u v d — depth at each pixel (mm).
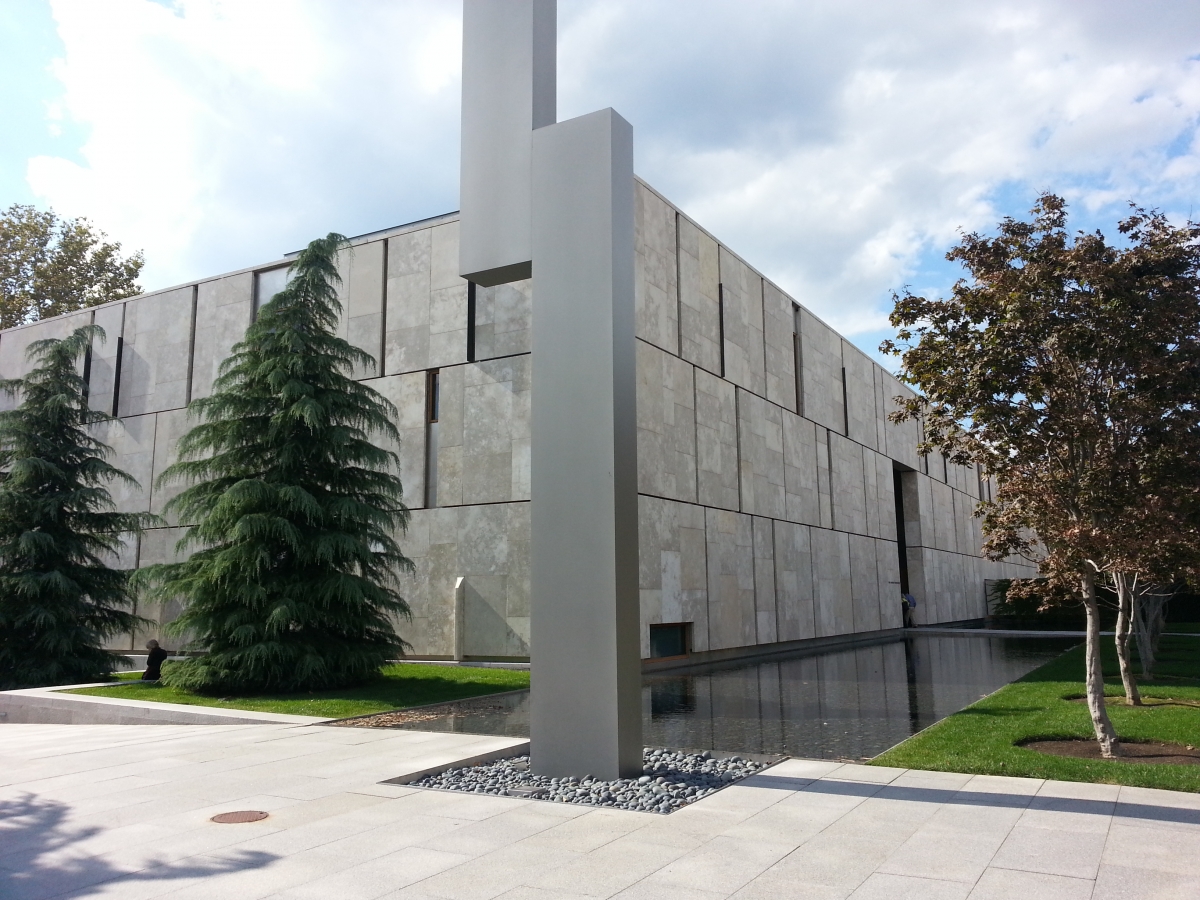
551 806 6938
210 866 5414
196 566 16031
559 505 8297
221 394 16688
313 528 16141
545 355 8531
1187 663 19422
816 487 31188
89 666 19875
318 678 15359
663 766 8516
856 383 36250
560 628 8172
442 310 22219
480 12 9539
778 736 10805
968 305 9875
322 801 7156
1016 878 5027
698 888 4938
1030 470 9867
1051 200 9719
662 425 21844
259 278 25656
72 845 5898
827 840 5875
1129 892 4770
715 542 23891
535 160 8883
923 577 41406
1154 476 10258
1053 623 40500
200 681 14828
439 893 4895
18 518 20172
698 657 22391
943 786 7473
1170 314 8992
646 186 22219
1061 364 9516
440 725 11914
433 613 20953
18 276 41312
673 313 22938
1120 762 8305
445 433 21625
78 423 21938
